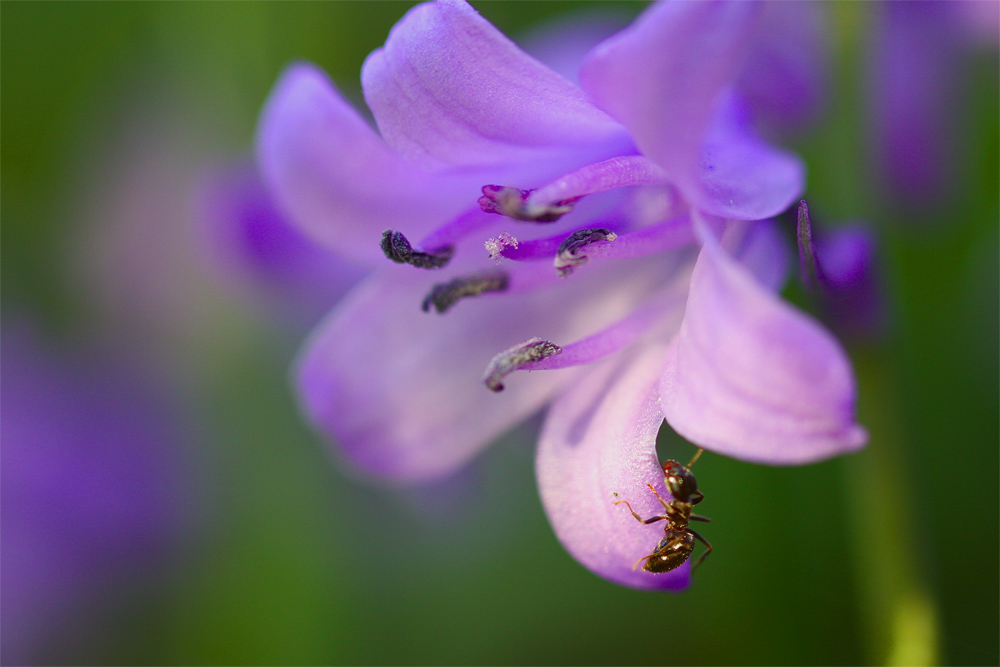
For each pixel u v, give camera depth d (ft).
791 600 0.45
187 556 0.48
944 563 0.44
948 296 0.44
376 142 0.37
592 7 0.47
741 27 0.33
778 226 0.38
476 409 0.39
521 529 0.48
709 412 0.33
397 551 0.47
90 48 0.49
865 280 0.39
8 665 0.47
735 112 0.38
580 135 0.36
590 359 0.37
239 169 0.47
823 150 0.41
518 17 0.47
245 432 0.47
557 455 0.37
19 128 0.49
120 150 0.49
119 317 0.49
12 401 0.48
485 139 0.36
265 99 0.47
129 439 0.48
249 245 0.47
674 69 0.33
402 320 0.39
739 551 0.45
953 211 0.43
